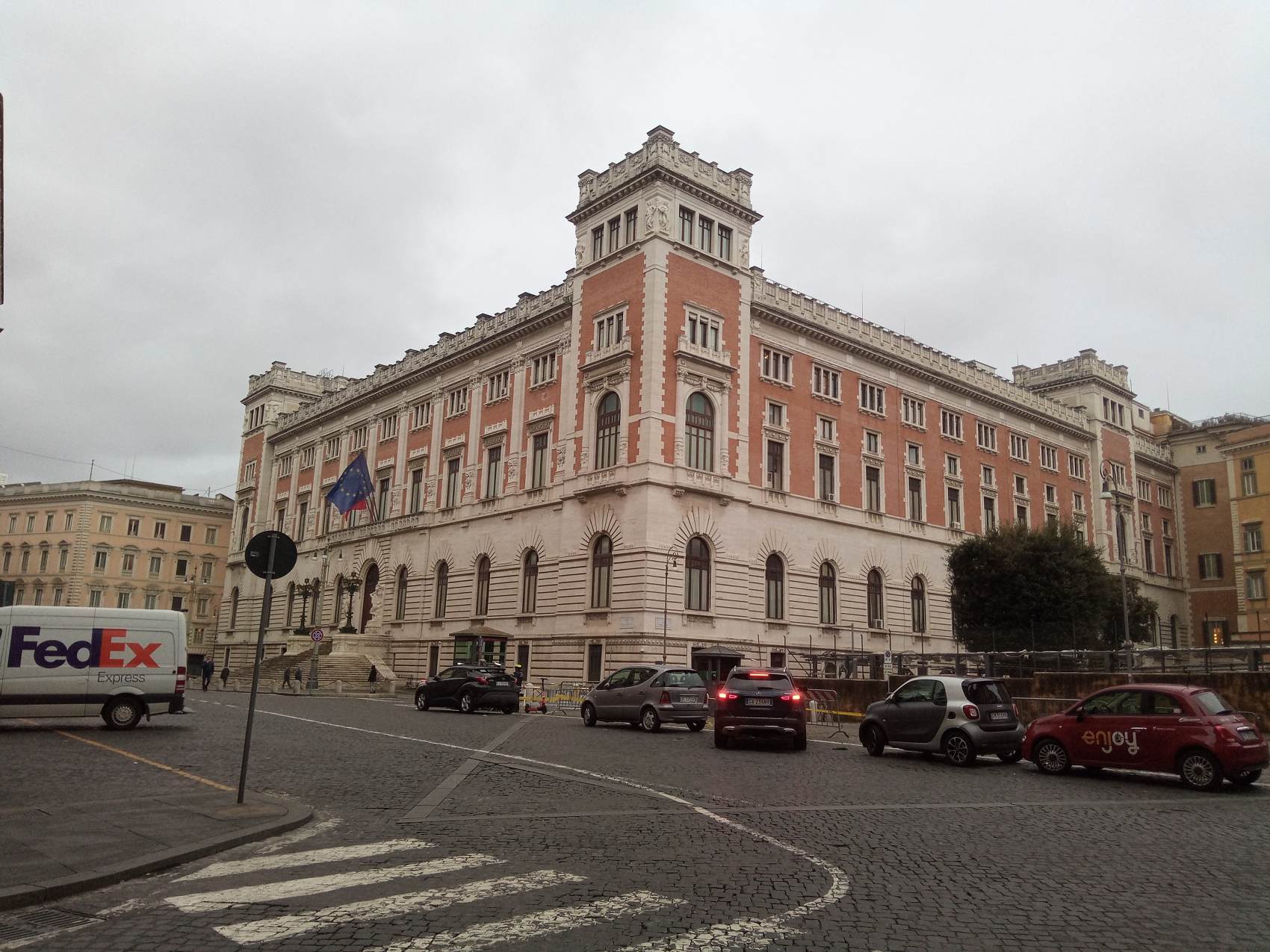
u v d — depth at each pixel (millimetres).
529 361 53469
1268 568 66875
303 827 11164
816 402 52688
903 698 20828
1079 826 11945
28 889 7836
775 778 16422
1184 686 16625
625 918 7359
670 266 45406
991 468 64812
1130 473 78312
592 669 43844
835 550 51781
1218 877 9102
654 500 42688
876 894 8273
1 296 23234
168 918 7395
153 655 23375
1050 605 46125
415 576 58531
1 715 21578
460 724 27062
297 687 51500
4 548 101000
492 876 8750
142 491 99000
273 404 84250
